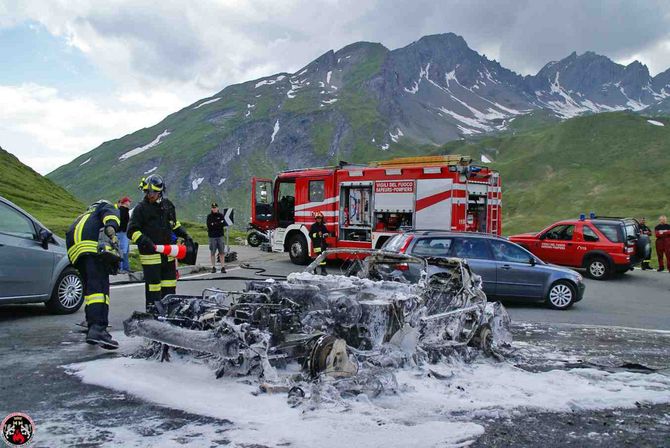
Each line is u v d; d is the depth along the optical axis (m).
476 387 5.58
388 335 6.07
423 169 15.81
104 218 6.57
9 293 8.29
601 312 11.61
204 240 28.66
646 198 159.25
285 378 5.21
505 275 11.70
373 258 7.93
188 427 4.25
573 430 4.53
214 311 6.11
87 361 6.08
